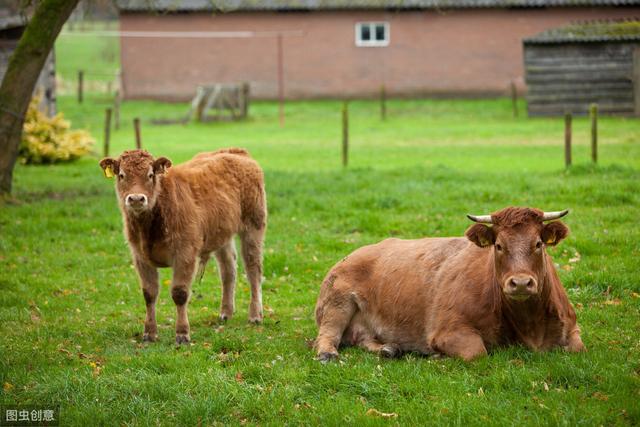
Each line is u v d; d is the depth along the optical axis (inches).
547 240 287.7
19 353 330.3
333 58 1838.1
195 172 382.0
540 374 276.8
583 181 688.4
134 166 346.6
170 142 1238.3
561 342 303.4
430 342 311.3
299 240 542.0
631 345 316.8
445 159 1000.2
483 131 1314.0
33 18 682.2
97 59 2824.8
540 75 1476.4
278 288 455.5
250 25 1834.4
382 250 346.6
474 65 1811.0
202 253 379.9
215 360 321.1
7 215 626.2
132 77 1857.8
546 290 294.2
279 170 872.3
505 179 730.8
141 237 354.6
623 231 505.0
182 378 295.4
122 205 356.2
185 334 356.5
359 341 338.0
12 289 446.0
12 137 688.4
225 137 1309.1
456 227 551.2
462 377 280.7
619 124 1317.7
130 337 367.6
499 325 300.2
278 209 638.5
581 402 257.1
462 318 304.2
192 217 363.9
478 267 309.6
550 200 622.5
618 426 239.3
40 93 1179.9
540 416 248.4
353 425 251.0
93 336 362.6
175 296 357.7
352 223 582.9
